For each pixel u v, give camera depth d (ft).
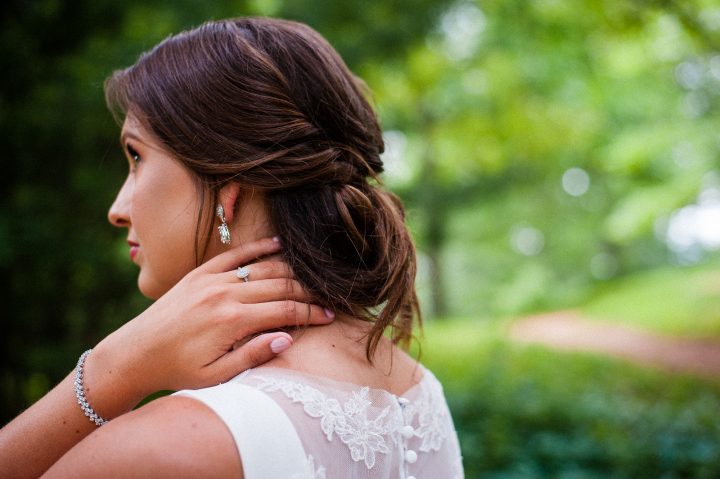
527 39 30.81
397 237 3.50
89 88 10.92
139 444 2.38
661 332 45.80
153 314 3.04
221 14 13.17
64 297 11.84
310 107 3.38
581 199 73.87
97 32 11.89
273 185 3.19
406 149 50.31
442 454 3.52
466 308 84.94
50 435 3.01
